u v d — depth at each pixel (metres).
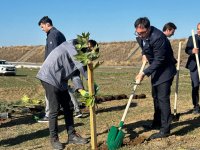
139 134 4.14
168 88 3.85
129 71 20.38
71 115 3.85
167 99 3.87
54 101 3.65
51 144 3.75
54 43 4.70
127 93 8.78
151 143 3.76
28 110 6.03
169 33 4.55
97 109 6.05
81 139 3.83
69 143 3.86
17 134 4.56
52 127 3.69
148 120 4.96
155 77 3.84
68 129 3.85
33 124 5.13
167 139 3.87
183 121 4.78
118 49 46.41
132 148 3.62
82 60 3.30
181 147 3.64
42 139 4.26
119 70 21.95
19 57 52.28
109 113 5.69
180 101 6.73
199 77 4.70
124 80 13.57
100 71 20.53
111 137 3.61
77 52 3.43
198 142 3.79
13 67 17.77
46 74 3.60
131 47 46.12
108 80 13.69
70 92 5.26
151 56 3.81
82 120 5.18
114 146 3.60
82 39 3.33
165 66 3.81
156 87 3.88
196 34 5.11
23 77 16.09
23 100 6.57
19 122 5.30
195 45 4.74
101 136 4.13
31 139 4.29
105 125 4.79
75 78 3.62
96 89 3.47
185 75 14.58
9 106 6.23
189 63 5.21
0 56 53.75
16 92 9.60
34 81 13.55
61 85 3.64
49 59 3.62
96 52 3.32
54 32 4.73
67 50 3.61
